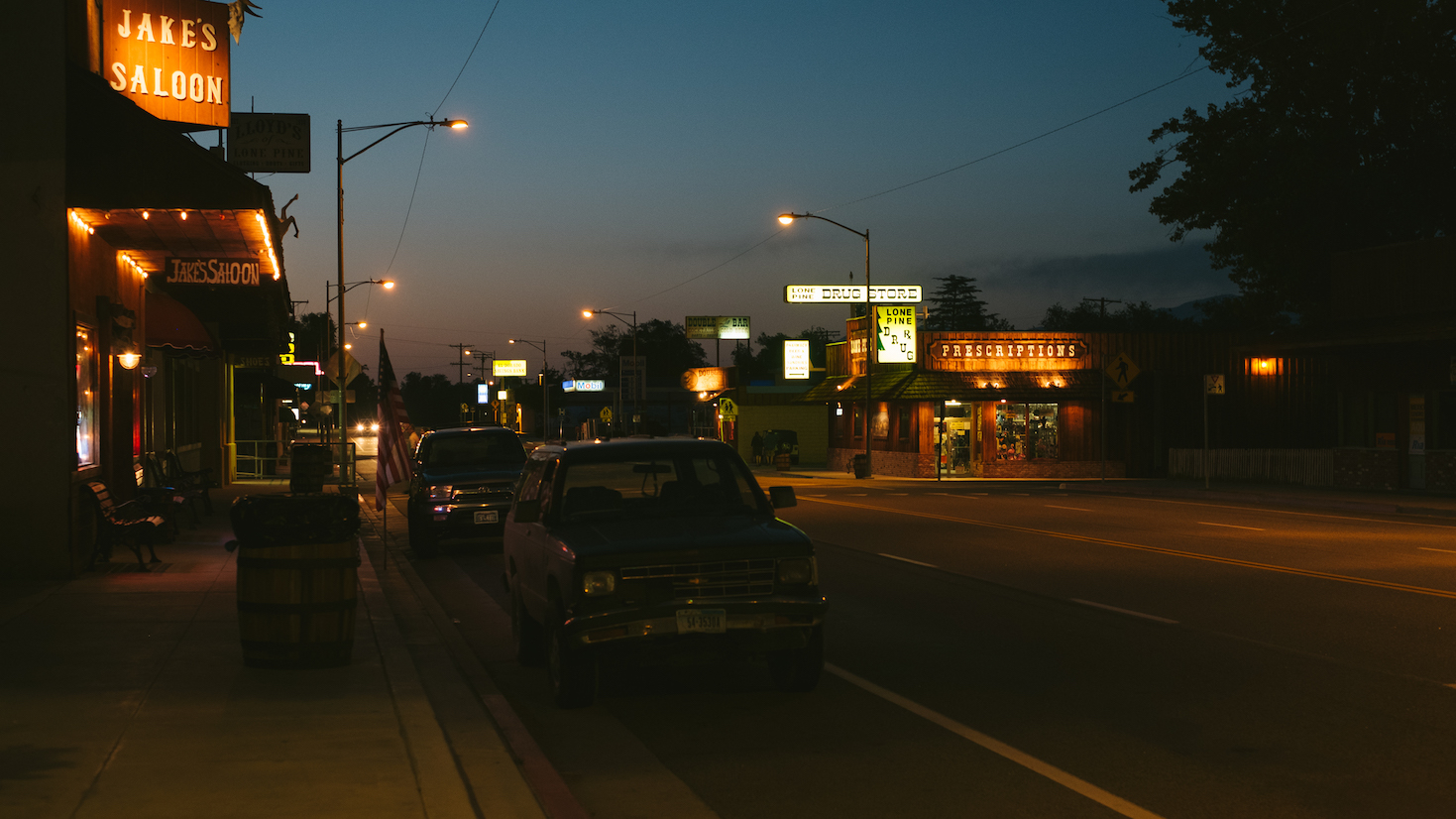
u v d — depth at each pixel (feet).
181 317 66.64
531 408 421.59
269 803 17.65
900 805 19.15
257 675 26.96
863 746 22.86
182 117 59.36
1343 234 123.13
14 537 41.63
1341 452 108.27
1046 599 42.04
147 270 62.28
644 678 29.58
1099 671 29.60
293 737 21.54
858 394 160.04
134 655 28.91
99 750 20.47
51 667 27.48
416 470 62.54
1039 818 18.40
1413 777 20.40
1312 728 23.81
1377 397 104.94
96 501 44.86
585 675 25.91
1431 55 119.14
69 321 42.14
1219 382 107.34
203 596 38.50
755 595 25.57
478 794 18.60
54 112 41.39
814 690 27.66
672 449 30.09
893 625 36.81
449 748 21.06
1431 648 32.22
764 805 19.29
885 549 58.80
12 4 41.09
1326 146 122.93
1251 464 125.59
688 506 29.55
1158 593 43.32
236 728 22.15
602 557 25.02
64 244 41.60
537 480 31.63
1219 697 26.61
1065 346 148.05
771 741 23.36
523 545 30.91
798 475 160.15
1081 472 146.30
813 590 26.17
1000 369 147.13
